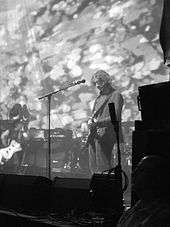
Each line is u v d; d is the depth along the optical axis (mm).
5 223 2443
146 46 8695
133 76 8750
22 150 7668
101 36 9344
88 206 2365
